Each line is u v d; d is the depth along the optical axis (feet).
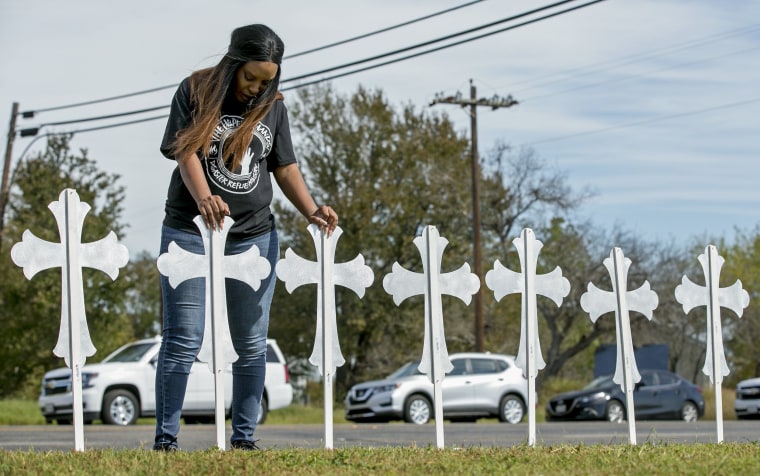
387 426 58.34
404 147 145.69
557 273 22.59
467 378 75.41
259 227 19.98
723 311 156.87
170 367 19.29
